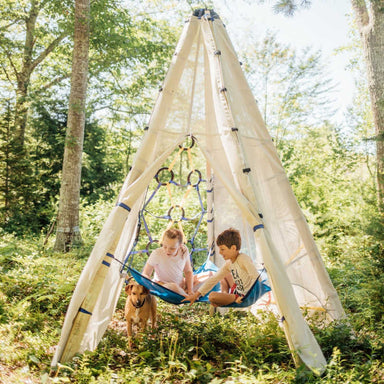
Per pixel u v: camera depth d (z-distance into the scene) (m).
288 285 3.87
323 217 10.52
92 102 17.64
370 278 5.51
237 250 4.61
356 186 10.56
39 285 6.07
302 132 18.16
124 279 4.91
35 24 17.02
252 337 4.28
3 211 13.39
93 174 17.36
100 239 4.06
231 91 4.75
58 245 10.31
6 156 13.29
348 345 4.18
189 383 3.48
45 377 3.18
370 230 5.77
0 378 3.26
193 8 13.19
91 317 4.14
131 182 4.43
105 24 13.27
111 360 3.89
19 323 4.44
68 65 18.55
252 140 4.86
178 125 4.80
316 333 4.39
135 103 19.50
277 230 4.81
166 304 6.34
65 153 10.57
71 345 3.83
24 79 16.53
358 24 8.70
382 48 8.27
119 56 14.96
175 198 12.48
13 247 8.95
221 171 4.35
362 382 3.25
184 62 5.05
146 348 4.15
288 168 14.65
